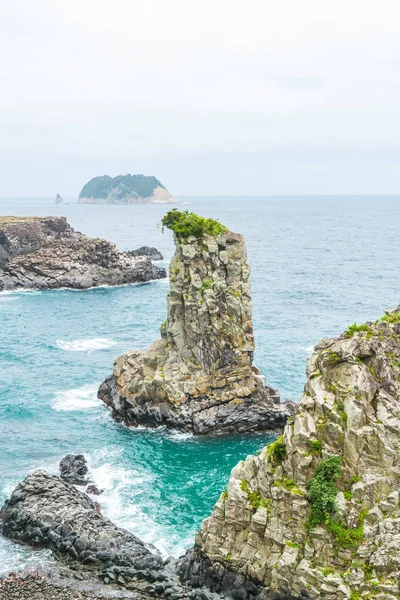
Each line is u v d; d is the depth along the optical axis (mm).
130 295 144250
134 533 50969
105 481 59219
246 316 72500
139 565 45156
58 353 98500
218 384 70875
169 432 70062
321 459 39375
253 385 71688
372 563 36688
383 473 38031
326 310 123938
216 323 71188
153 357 73938
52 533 48344
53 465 62219
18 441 67250
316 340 101938
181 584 43625
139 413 71188
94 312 127875
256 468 42469
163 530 51469
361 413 38812
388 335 41781
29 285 151625
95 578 44969
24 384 83750
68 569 45938
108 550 46438
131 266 159500
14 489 56531
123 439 68375
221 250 72625
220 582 42281
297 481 39750
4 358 95312
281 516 39969
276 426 70750
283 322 114125
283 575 39094
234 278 72625
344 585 36781
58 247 159500
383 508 37438
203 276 72000
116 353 98812
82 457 61906
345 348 40531
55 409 75812
